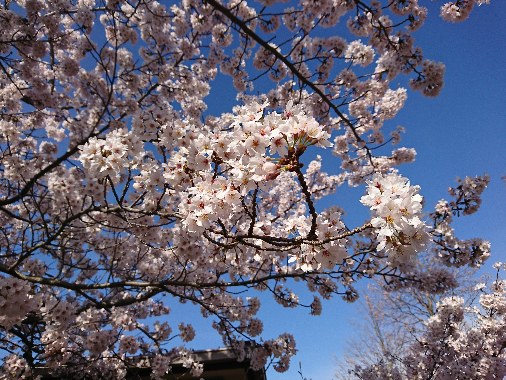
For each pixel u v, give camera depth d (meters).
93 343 6.32
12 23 6.59
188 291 7.76
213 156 2.72
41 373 6.97
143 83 9.28
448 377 8.93
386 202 1.83
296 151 2.10
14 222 8.71
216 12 8.44
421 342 10.04
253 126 2.24
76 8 6.82
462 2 7.01
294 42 8.24
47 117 9.12
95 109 8.57
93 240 8.21
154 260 8.20
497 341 9.58
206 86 9.63
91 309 6.39
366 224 2.03
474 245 7.43
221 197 2.45
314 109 8.57
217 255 3.73
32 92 7.83
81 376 7.43
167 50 9.23
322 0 7.34
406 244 1.89
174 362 8.14
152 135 4.05
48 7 6.88
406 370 10.49
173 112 6.68
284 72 8.56
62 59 7.93
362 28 7.90
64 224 5.25
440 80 7.42
